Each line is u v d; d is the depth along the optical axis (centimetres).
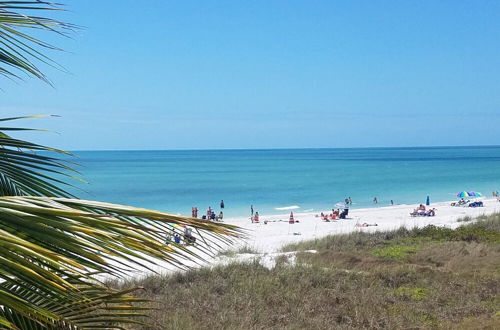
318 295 1245
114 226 189
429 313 1130
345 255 1808
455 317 1111
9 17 250
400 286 1380
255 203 7469
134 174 13838
